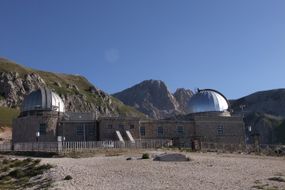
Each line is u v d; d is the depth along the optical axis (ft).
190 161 132.57
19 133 236.63
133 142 212.84
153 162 130.41
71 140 236.22
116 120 239.71
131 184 91.09
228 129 259.19
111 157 156.15
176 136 251.19
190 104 276.00
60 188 91.40
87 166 125.39
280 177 94.63
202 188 82.23
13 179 118.83
